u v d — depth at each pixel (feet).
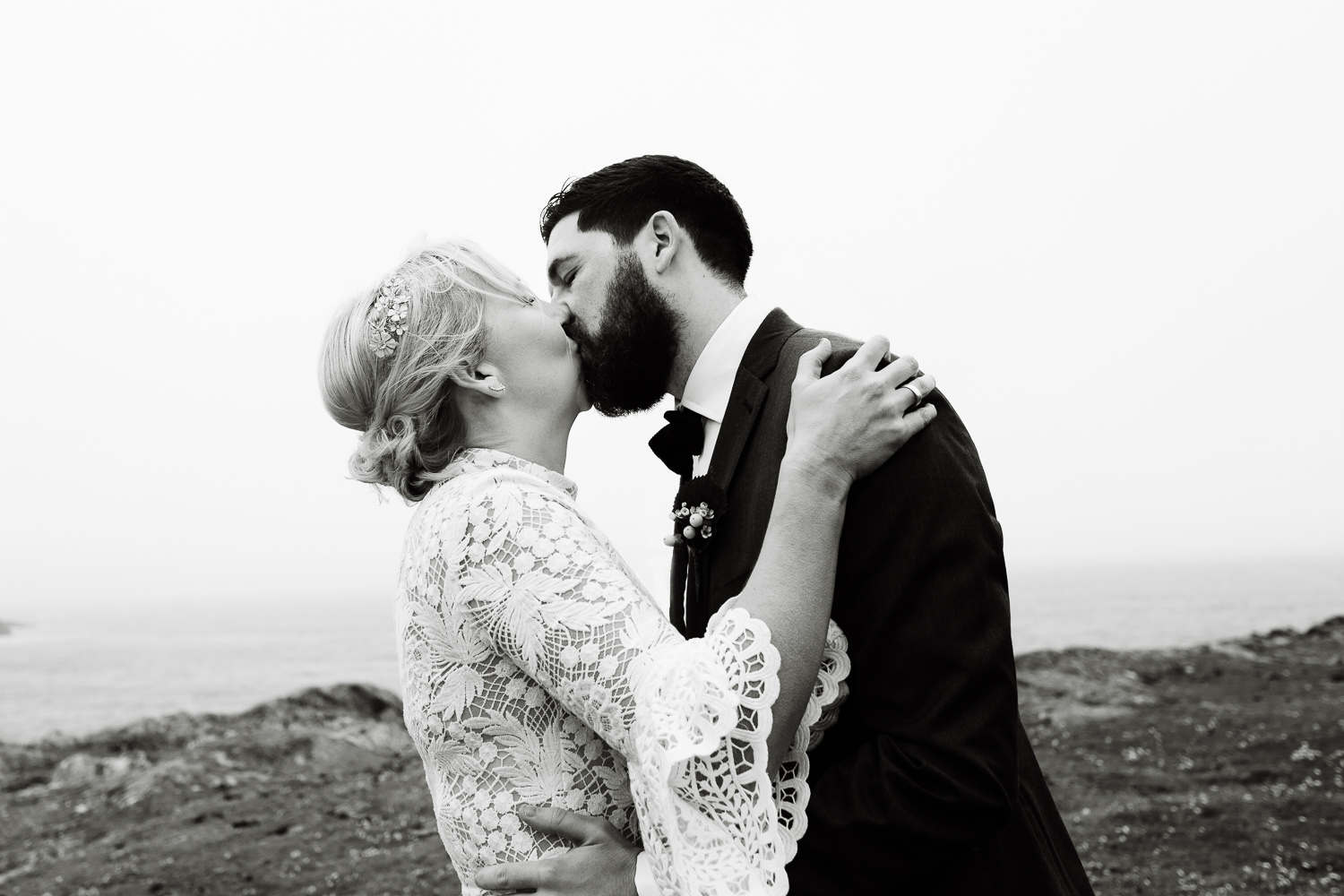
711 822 4.03
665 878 4.06
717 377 6.11
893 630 4.73
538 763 4.74
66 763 24.40
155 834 19.79
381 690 28.17
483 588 4.56
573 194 6.38
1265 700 26.86
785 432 5.54
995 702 4.56
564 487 5.30
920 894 4.94
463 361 5.21
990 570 4.81
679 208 6.20
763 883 3.96
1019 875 5.02
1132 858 17.11
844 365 5.24
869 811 4.42
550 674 4.39
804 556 4.56
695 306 6.19
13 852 19.45
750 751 4.13
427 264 5.43
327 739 25.16
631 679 4.22
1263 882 15.79
